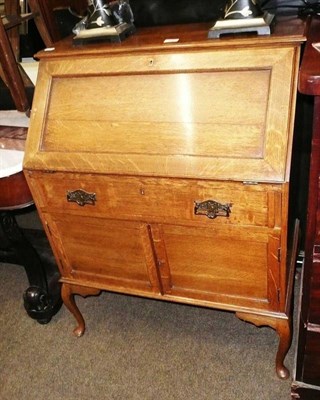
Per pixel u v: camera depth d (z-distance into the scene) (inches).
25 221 95.8
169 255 48.2
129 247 49.8
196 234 44.6
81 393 55.7
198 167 39.4
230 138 38.8
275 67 37.4
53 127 45.8
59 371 59.1
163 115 41.6
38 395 56.2
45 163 45.4
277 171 36.6
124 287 54.5
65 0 59.9
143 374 56.9
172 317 65.3
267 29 38.4
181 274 49.5
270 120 37.2
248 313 48.5
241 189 38.9
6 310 71.6
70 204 48.1
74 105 45.2
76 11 60.3
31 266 65.7
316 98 31.3
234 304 49.1
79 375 58.1
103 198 45.8
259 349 58.2
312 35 39.1
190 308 66.4
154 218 45.1
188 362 57.7
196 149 39.8
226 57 39.1
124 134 42.8
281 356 51.5
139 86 42.8
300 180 57.6
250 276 45.8
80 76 45.0
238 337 60.4
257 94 38.3
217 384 54.2
